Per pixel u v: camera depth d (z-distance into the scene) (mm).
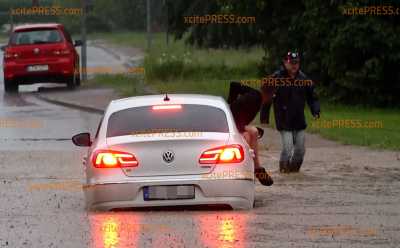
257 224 37812
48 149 68688
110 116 41844
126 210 40625
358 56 91938
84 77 129000
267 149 66062
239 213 40312
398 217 39844
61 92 113750
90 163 39969
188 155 39188
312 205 43188
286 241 34594
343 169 56438
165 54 131750
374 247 33688
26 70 115750
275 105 54406
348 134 72562
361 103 93875
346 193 47188
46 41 116750
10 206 43938
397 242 34531
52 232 36812
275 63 99000
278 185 50406
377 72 90375
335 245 34000
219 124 40938
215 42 154375
